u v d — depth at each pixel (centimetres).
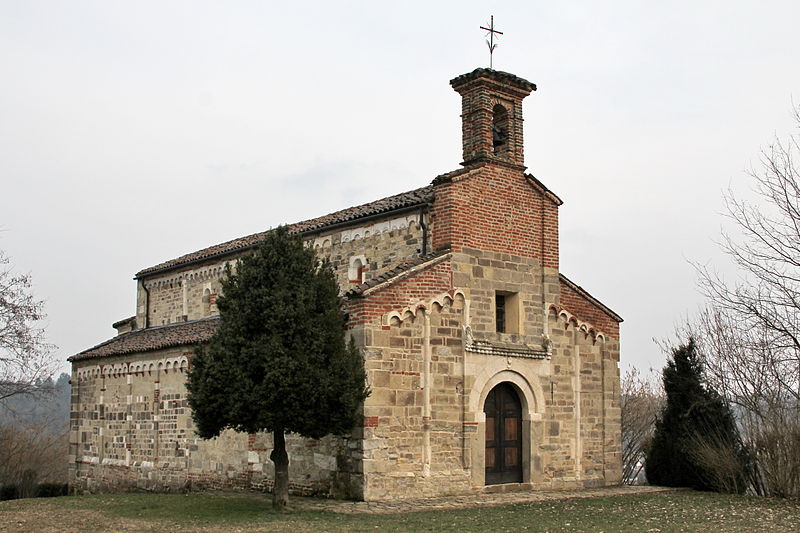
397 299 2339
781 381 2714
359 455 2228
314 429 2053
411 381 2338
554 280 2770
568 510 2147
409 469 2302
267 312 2009
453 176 2516
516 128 2755
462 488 2408
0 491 4069
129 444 3222
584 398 2820
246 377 2003
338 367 2062
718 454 2758
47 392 4100
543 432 2672
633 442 4306
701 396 2908
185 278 3672
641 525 1888
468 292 2506
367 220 2761
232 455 2692
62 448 5556
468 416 2445
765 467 2677
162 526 1862
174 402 2981
